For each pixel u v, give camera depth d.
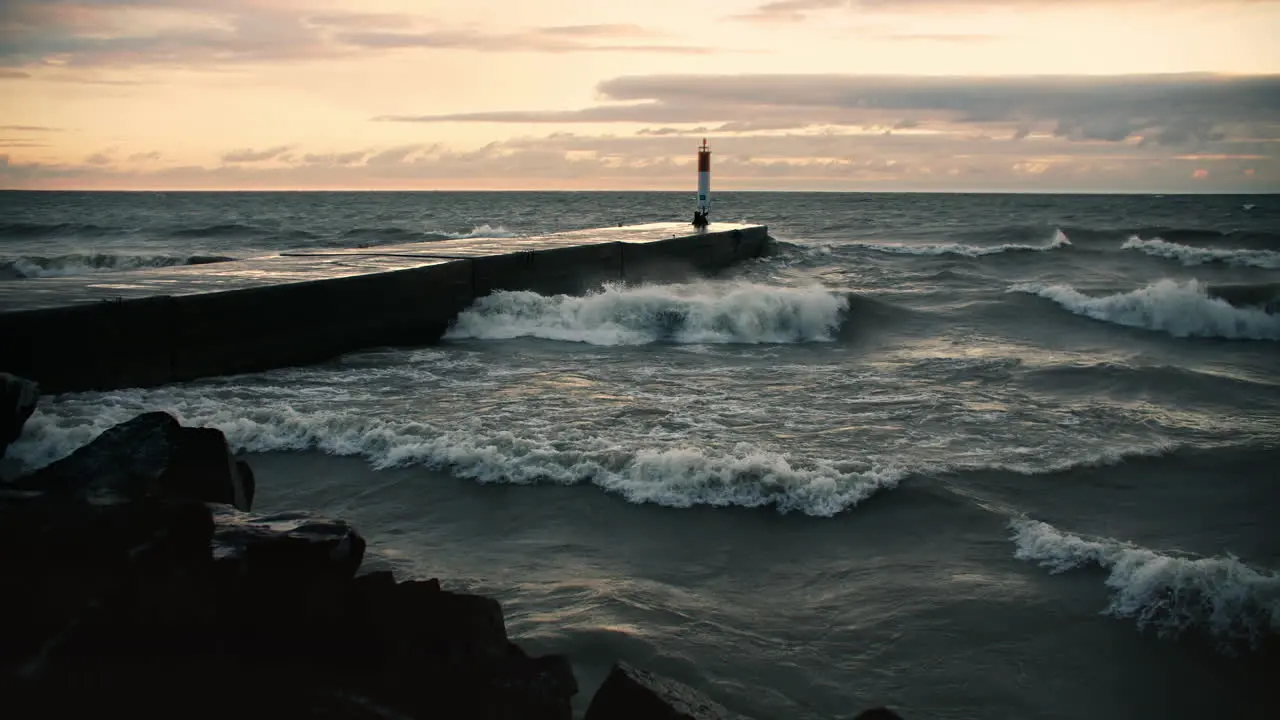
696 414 7.82
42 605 2.49
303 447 6.61
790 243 25.23
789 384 9.27
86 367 7.86
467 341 11.92
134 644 2.49
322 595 2.66
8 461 5.95
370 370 9.70
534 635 3.90
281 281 10.05
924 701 3.54
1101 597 4.37
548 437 6.83
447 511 5.53
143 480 3.50
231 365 9.22
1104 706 3.57
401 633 2.66
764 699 3.50
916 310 14.22
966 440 7.04
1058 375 9.61
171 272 11.05
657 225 23.06
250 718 2.30
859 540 5.13
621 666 2.62
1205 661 3.84
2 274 19.41
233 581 2.64
